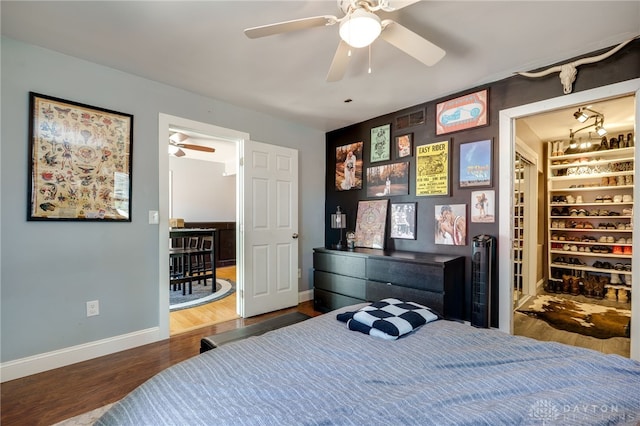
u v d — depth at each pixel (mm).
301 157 4109
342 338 1365
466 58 2379
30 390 1976
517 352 1202
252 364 1115
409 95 3102
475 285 2678
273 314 3549
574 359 1105
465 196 2975
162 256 2807
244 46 2199
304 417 809
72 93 2346
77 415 1731
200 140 5148
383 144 3680
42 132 2221
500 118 2746
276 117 3775
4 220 2086
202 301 4023
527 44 2188
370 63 2242
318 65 2479
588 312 3500
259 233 3527
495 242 2764
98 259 2471
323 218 4414
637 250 2117
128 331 2617
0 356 2066
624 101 3123
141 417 836
